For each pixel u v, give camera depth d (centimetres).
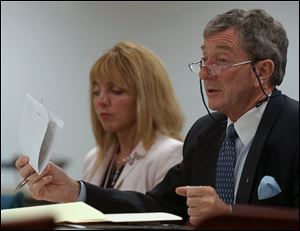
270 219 122
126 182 378
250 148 249
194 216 205
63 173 276
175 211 295
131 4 847
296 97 774
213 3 820
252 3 806
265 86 254
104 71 390
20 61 845
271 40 252
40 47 848
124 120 392
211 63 254
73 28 853
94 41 852
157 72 396
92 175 407
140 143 387
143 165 377
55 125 246
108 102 392
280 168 235
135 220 195
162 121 392
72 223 182
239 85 250
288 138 240
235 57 250
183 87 820
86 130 842
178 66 827
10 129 834
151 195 300
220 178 263
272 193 229
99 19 853
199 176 274
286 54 262
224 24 254
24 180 276
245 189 242
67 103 845
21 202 435
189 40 827
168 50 834
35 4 853
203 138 281
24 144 264
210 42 255
